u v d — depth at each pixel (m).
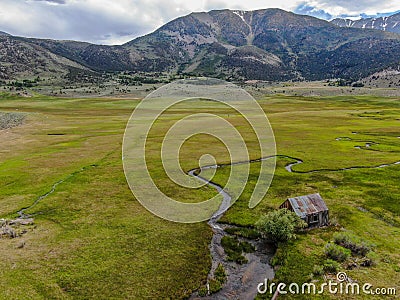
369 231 34.91
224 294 25.33
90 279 26.95
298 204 36.16
